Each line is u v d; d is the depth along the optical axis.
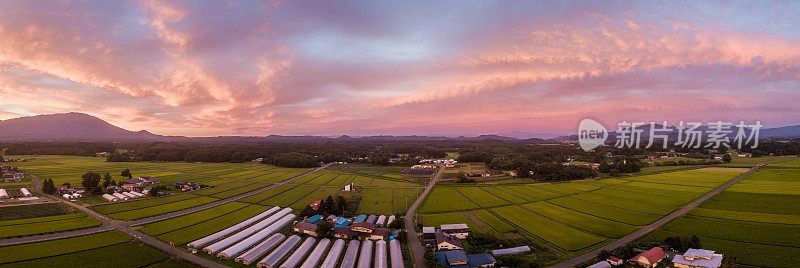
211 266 64.44
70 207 104.94
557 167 166.38
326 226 82.31
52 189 125.38
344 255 72.69
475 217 96.69
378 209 107.38
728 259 62.88
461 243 76.12
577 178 161.62
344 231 81.44
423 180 167.62
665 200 110.62
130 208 105.69
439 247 72.56
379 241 76.12
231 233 84.19
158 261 65.94
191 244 74.06
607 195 122.38
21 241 74.06
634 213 96.88
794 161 192.88
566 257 66.94
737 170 169.38
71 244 73.00
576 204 110.00
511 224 89.50
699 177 152.25
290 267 64.31
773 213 89.94
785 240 70.94
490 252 70.69
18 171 185.00
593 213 98.44
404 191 138.00
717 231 77.94
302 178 177.25
